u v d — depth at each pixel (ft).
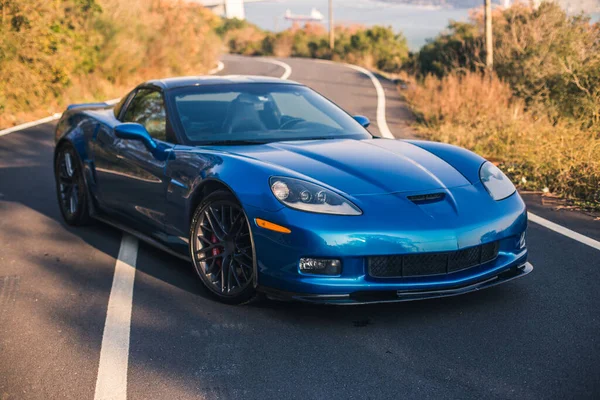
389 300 10.44
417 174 11.52
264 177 11.07
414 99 47.37
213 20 94.43
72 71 53.72
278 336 10.29
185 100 14.57
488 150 27.61
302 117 14.53
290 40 152.15
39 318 11.25
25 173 24.84
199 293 12.30
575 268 13.38
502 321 10.71
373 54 117.80
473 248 10.82
